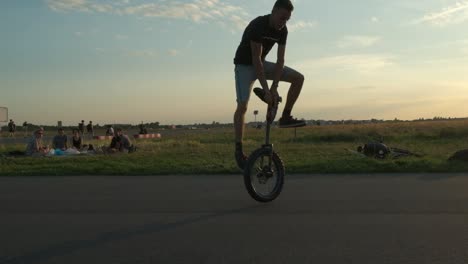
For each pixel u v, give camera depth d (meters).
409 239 3.37
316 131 34.16
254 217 4.16
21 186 6.42
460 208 4.44
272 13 4.91
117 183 6.73
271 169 4.99
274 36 5.02
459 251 3.08
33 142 13.98
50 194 5.62
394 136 25.94
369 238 3.40
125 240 3.44
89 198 5.29
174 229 3.75
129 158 11.50
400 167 8.36
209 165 9.28
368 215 4.18
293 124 5.44
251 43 4.97
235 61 5.19
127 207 4.70
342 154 12.40
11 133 43.84
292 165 8.95
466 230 3.60
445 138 24.55
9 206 4.79
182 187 6.19
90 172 8.63
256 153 4.88
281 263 2.87
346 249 3.14
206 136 34.72
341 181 6.62
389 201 4.85
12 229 3.80
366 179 6.86
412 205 4.61
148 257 3.03
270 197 4.94
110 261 2.96
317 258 2.96
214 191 5.79
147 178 7.45
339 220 3.99
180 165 9.45
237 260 2.94
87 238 3.51
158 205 4.80
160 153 13.30
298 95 5.43
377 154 11.58
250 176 4.82
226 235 3.54
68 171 8.73
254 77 5.20
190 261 2.94
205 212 4.41
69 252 3.16
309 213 4.30
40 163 10.56
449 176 7.21
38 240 3.46
